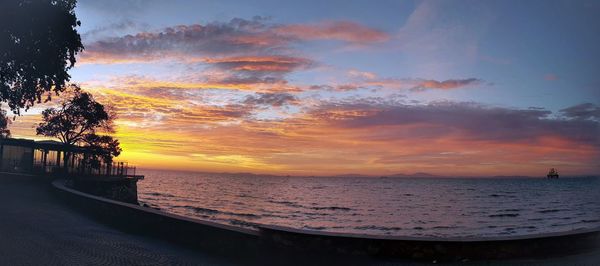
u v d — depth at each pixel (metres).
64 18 25.36
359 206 73.94
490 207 74.06
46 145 47.00
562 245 10.73
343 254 10.18
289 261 10.40
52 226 14.88
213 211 53.66
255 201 80.62
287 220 48.03
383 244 10.11
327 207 70.06
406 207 73.00
